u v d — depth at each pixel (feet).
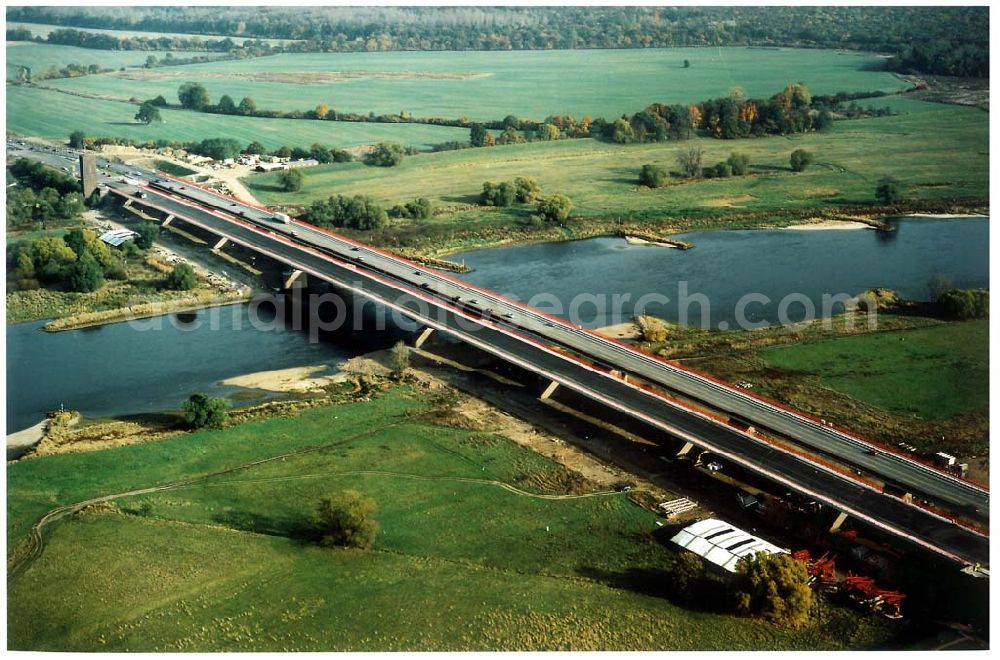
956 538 492.13
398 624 450.71
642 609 459.73
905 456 579.07
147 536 515.91
